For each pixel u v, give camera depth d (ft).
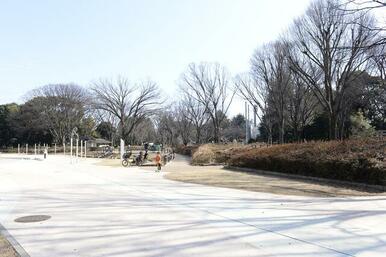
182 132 255.29
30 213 35.09
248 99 181.47
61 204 39.86
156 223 29.58
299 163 65.72
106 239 24.97
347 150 59.93
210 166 101.45
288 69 127.54
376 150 55.47
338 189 49.21
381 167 49.11
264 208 35.65
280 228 27.09
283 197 43.34
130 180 65.31
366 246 22.16
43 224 30.04
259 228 27.22
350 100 132.77
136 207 37.04
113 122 257.34
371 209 33.73
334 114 101.96
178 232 26.45
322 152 63.72
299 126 151.53
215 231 26.55
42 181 65.41
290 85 138.62
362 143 61.46
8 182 64.59
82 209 36.40
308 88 130.00
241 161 85.71
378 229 26.18
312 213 32.50
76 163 125.80
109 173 81.56
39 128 261.44
